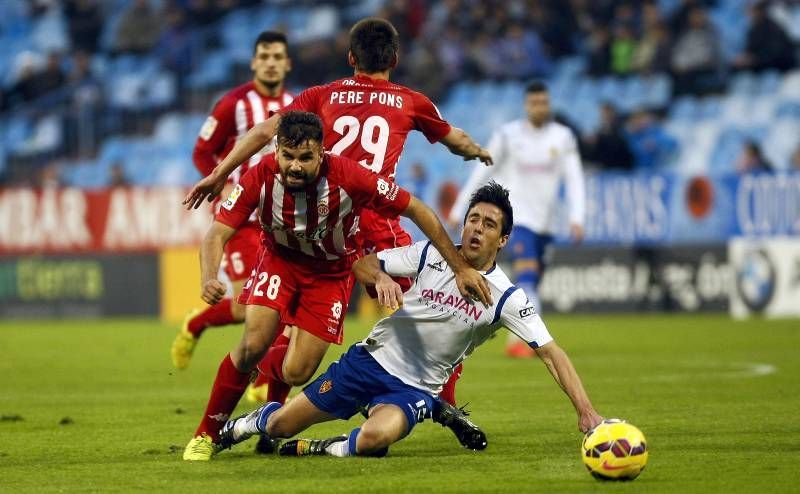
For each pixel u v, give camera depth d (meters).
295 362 23.75
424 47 87.81
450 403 24.59
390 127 26.19
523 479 20.02
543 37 90.88
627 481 19.73
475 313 21.84
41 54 97.56
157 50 93.31
